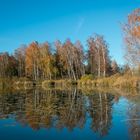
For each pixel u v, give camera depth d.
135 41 39.91
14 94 34.16
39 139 11.77
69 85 58.56
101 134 12.35
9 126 14.11
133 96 27.45
